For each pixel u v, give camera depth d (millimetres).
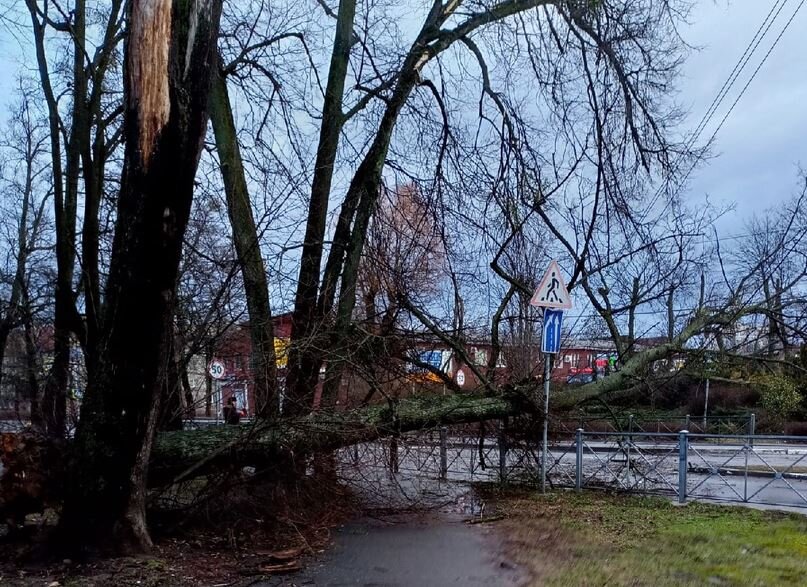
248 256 7773
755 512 8328
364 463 8383
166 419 7520
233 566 5773
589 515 8008
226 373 8211
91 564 5484
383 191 10273
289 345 7906
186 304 7613
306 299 8734
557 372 11828
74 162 11281
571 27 11023
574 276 11117
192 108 5586
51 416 8547
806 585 5055
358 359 8828
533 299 9484
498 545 6516
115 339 5699
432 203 10602
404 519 7781
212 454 6902
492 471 10352
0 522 6086
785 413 22922
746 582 5117
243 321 7957
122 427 5711
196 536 6691
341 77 10070
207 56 5688
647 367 11555
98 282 9703
